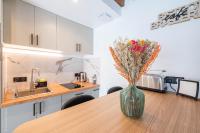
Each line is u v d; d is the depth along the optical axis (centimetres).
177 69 140
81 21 209
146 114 81
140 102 75
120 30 198
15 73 164
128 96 76
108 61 219
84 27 226
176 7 139
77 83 235
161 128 63
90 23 218
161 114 81
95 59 243
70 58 242
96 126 65
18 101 124
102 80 230
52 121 70
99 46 235
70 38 200
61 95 169
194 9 126
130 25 185
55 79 217
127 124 67
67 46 196
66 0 142
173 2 142
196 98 109
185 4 133
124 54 74
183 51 135
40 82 180
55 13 176
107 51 220
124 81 196
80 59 264
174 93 136
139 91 77
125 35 192
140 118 75
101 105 98
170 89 144
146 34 167
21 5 140
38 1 143
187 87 120
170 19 144
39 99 141
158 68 153
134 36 181
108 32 217
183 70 135
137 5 176
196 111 86
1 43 118
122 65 77
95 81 239
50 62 209
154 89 140
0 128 119
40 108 147
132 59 72
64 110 88
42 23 161
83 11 171
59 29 183
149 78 144
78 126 65
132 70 75
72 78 247
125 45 72
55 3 148
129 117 77
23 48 162
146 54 72
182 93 124
